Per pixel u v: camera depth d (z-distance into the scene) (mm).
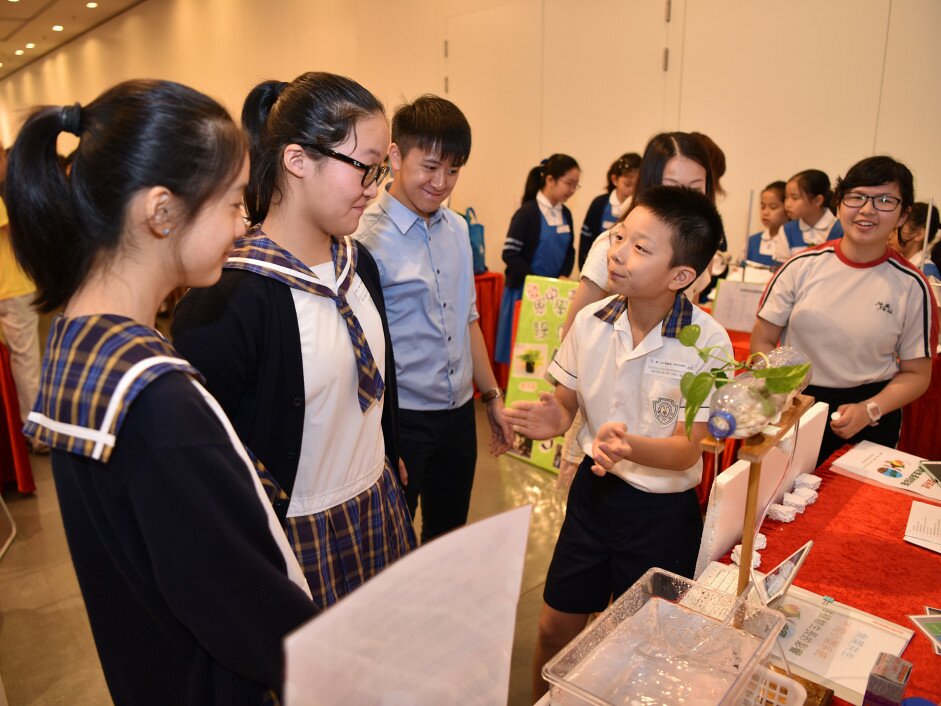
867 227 1857
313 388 1131
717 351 1323
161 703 810
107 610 796
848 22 3928
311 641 484
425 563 551
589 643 891
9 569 2721
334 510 1201
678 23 4609
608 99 5066
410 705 599
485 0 5699
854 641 1053
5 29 10672
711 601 997
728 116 4496
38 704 2000
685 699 811
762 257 4203
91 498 714
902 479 1623
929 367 1953
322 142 1072
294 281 1100
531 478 3469
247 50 8383
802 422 1549
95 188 697
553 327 3605
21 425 3441
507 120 5770
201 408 704
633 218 1282
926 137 3758
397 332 1900
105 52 11391
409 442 1966
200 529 671
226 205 759
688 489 1461
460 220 2045
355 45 6945
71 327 702
